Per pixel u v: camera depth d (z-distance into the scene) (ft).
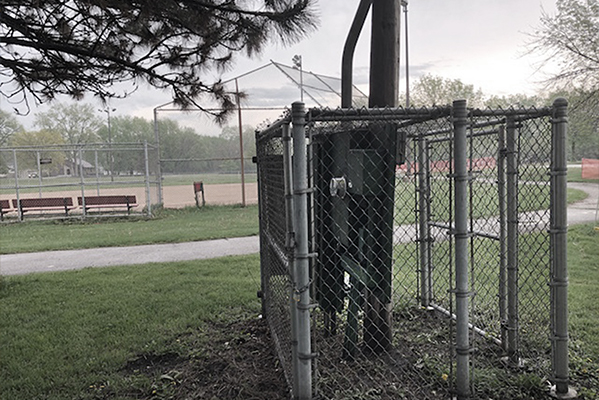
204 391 9.71
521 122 9.98
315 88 60.95
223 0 15.90
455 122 8.11
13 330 14.10
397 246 23.39
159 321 14.38
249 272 21.16
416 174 14.07
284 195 8.92
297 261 7.98
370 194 9.09
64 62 16.90
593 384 9.32
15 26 14.73
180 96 18.49
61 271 23.27
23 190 107.65
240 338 12.56
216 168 62.13
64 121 204.54
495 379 9.35
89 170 121.19
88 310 15.88
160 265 23.66
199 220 45.27
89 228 42.14
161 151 59.77
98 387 10.17
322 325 12.46
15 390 10.06
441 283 16.83
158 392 9.75
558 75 49.78
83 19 14.62
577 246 23.58
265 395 9.34
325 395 9.02
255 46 16.79
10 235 39.37
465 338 8.40
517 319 10.30
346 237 9.70
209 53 17.42
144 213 50.85
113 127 211.61
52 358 11.66
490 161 11.81
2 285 20.08
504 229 10.83
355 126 10.43
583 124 55.16
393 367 10.28
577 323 12.50
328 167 11.03
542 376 9.69
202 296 17.11
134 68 16.71
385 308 10.80
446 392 9.12
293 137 7.77
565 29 48.44
